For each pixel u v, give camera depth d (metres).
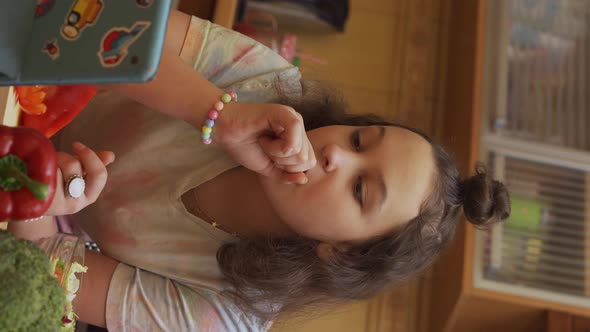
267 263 0.83
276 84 0.87
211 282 0.85
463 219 1.55
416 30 2.17
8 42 0.47
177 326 0.82
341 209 0.79
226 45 0.84
